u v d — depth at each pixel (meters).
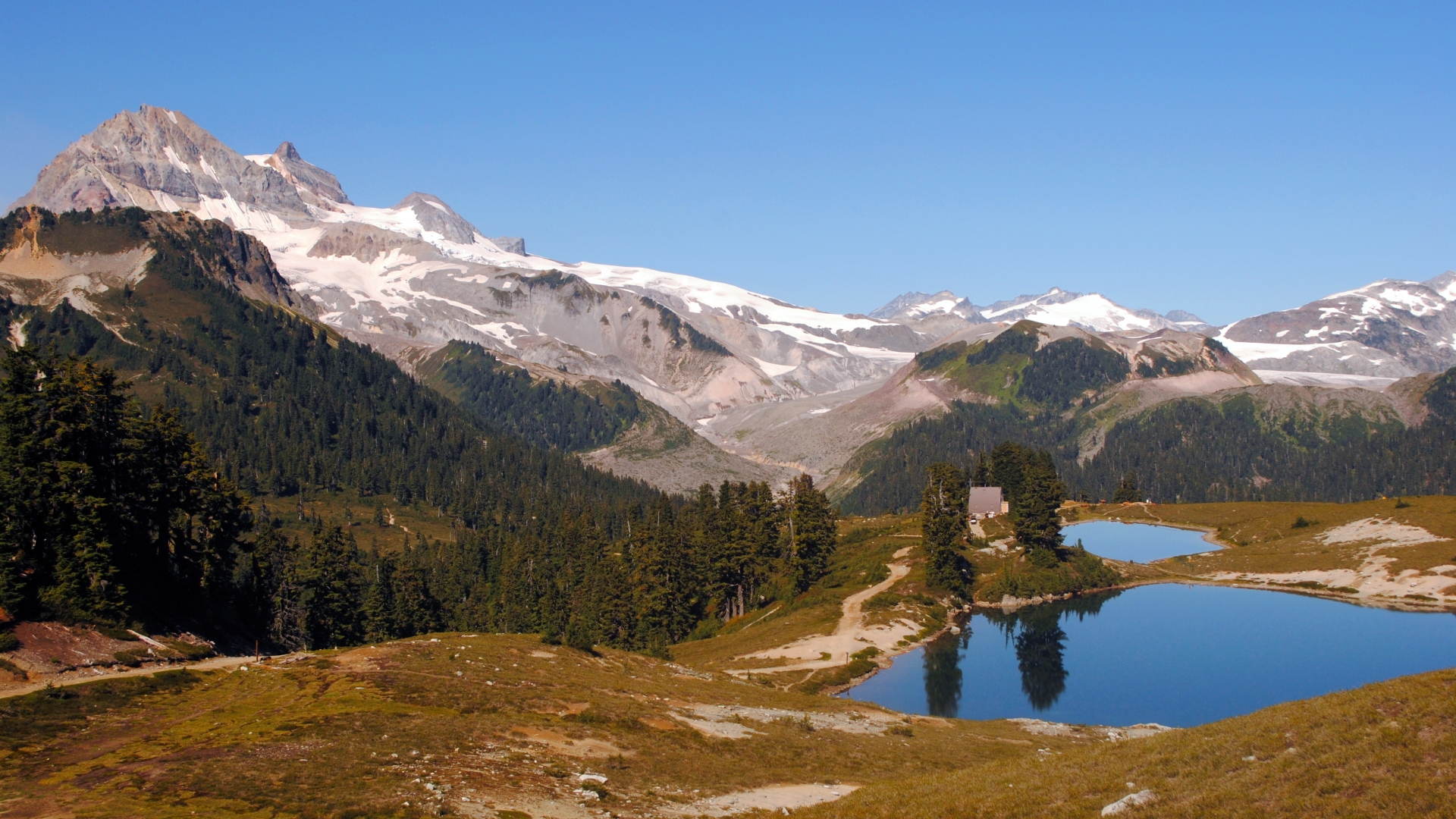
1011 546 178.25
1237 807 29.72
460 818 36.78
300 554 112.62
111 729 51.38
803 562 159.50
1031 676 110.62
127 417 91.69
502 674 66.88
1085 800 34.41
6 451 75.38
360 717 51.66
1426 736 30.20
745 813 41.84
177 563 99.31
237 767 42.09
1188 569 176.00
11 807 37.00
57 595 71.25
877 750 59.28
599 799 42.06
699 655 126.19
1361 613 134.75
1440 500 178.62
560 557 167.75
